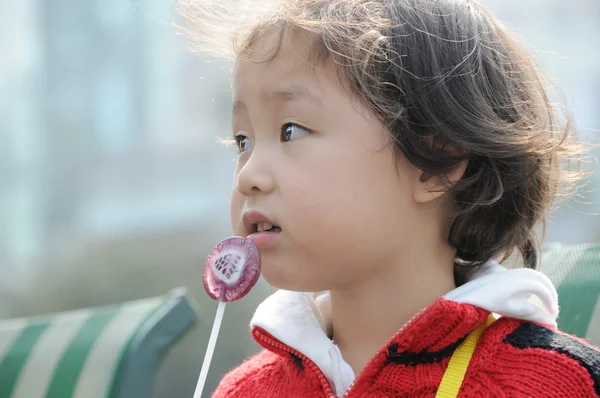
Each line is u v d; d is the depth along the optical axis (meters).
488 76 0.95
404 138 0.88
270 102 0.89
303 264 0.87
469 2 0.99
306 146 0.86
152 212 3.06
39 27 3.12
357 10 0.90
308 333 0.95
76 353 1.33
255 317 1.00
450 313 0.84
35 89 3.13
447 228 0.94
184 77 2.93
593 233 2.32
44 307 2.96
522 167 0.95
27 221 3.11
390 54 0.88
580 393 0.81
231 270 0.89
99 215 3.11
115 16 3.05
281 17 0.89
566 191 1.08
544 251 1.27
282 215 0.86
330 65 0.86
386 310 0.93
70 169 3.13
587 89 2.37
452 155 0.90
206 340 2.64
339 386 0.92
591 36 2.37
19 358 1.37
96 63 3.09
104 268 3.00
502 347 0.86
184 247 2.99
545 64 1.38
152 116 3.05
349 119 0.86
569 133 1.05
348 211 0.85
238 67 0.92
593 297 1.14
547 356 0.83
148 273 2.95
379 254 0.88
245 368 1.06
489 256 0.98
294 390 0.96
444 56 0.91
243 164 0.93
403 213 0.89
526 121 0.97
